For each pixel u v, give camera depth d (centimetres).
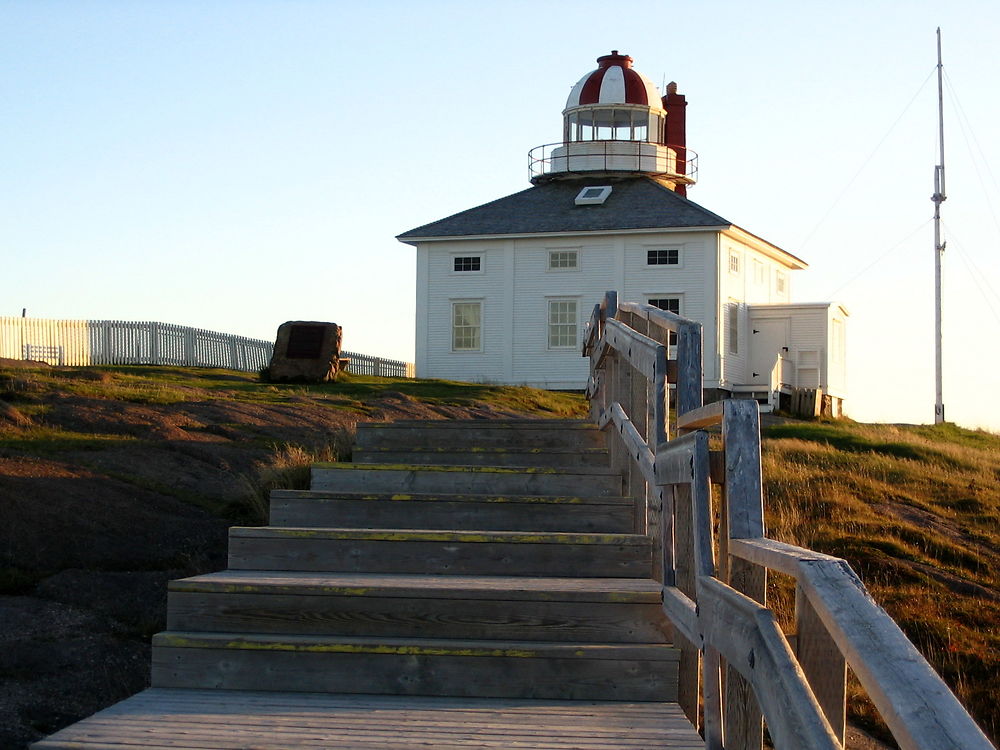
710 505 380
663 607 488
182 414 1273
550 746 403
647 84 3769
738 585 351
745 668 289
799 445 1588
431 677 479
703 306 3297
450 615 511
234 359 3381
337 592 513
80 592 693
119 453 1004
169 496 895
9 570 704
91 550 758
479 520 652
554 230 3381
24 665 581
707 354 3288
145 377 1891
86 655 605
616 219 3375
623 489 714
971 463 1650
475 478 718
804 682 238
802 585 250
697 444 384
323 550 589
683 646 480
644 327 628
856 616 221
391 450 820
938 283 3281
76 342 2788
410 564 588
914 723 178
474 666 479
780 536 1045
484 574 584
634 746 403
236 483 957
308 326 2322
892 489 1295
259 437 1191
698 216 3316
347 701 465
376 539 589
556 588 517
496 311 3450
